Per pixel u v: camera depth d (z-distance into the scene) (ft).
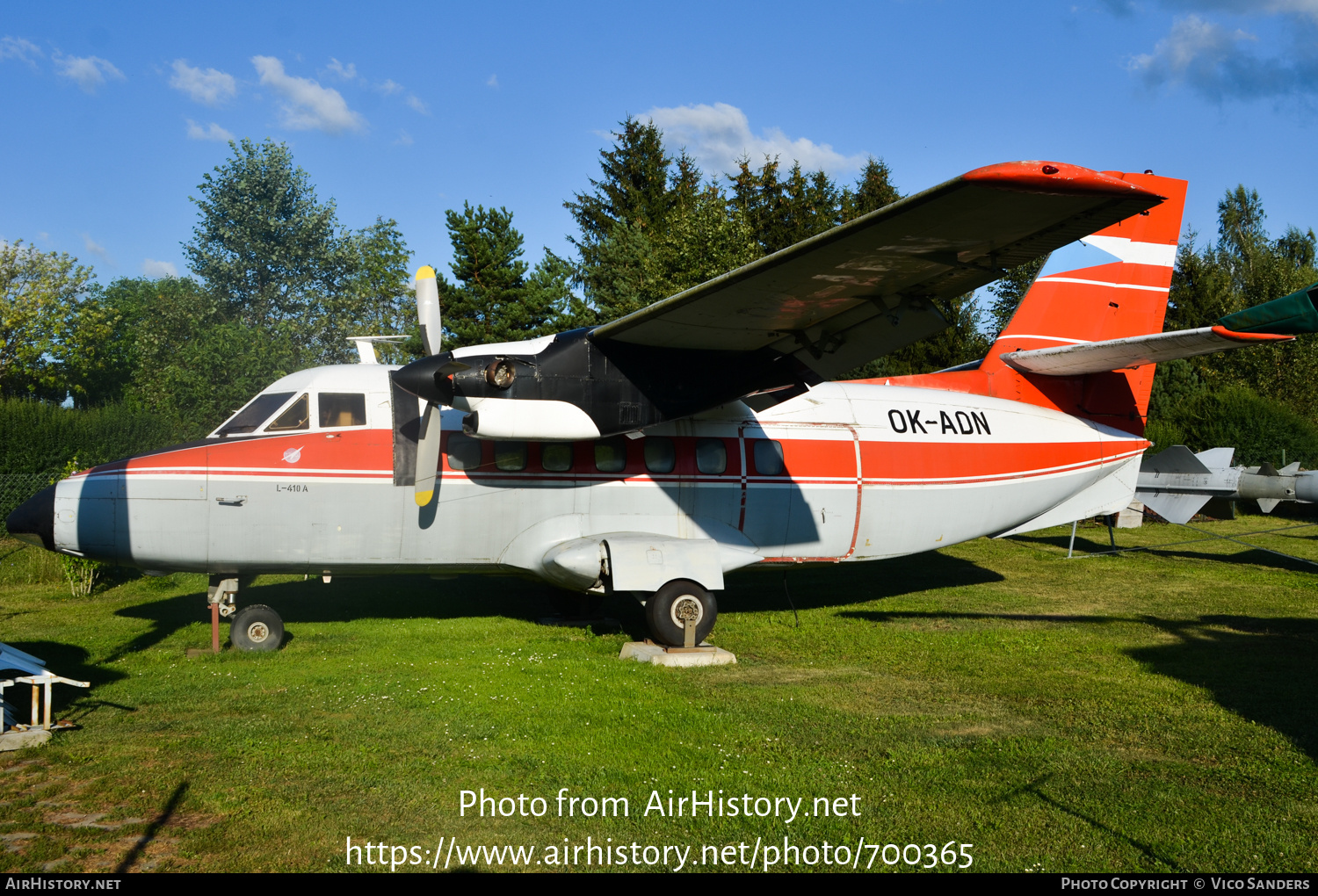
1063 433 38.86
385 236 142.61
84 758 17.54
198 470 28.25
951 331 91.61
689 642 28.17
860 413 35.83
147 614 34.99
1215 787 16.62
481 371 26.73
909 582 44.65
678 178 119.14
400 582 44.16
